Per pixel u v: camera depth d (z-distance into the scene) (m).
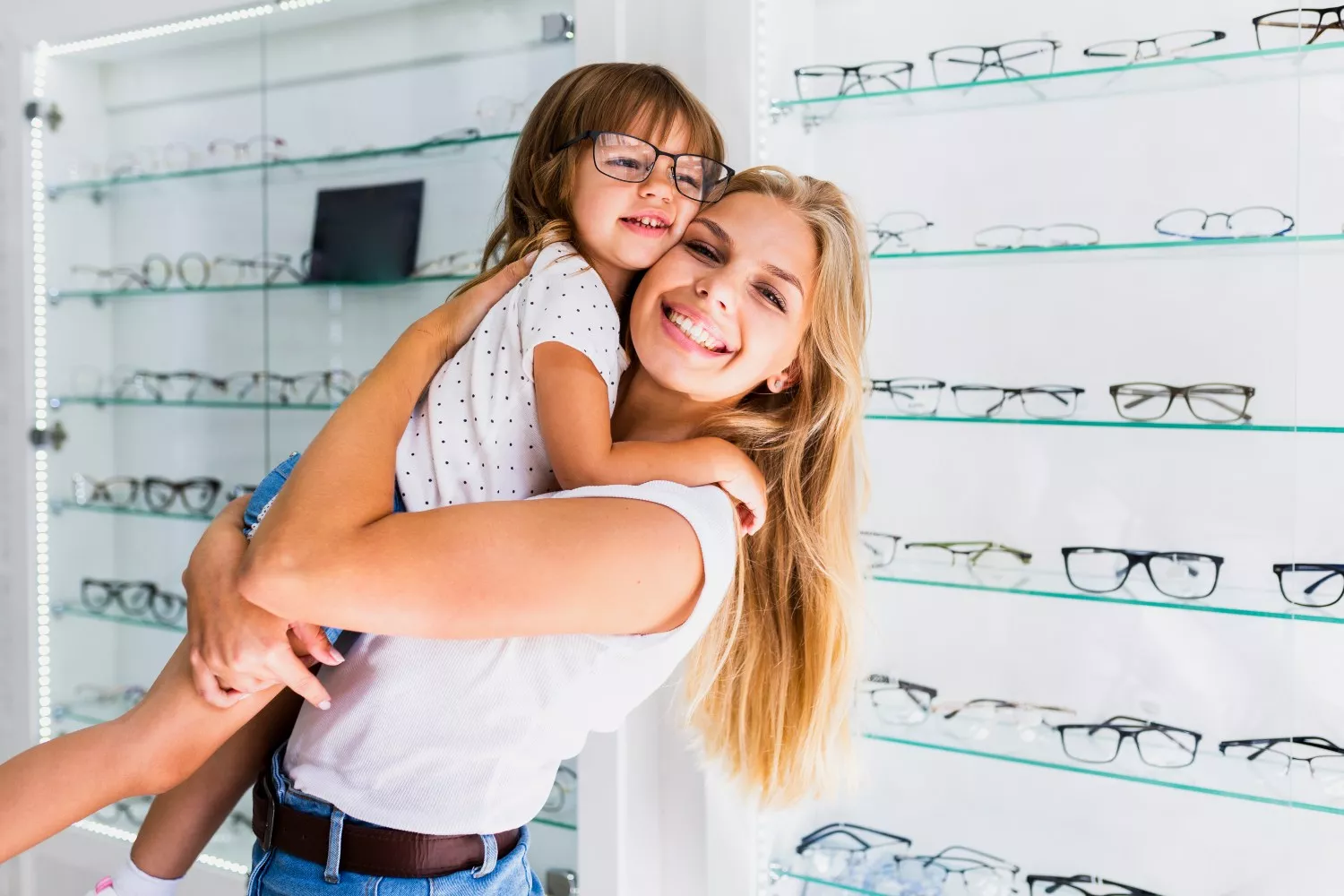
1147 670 1.73
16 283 2.53
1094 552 1.72
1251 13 1.58
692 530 0.90
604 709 1.00
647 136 1.15
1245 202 1.62
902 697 1.89
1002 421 1.74
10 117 2.52
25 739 2.54
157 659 2.68
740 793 1.49
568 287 1.04
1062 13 1.71
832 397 1.22
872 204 1.89
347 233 2.33
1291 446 1.61
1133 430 1.72
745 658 1.35
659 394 1.20
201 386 2.58
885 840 1.91
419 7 2.22
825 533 1.27
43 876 2.50
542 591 0.81
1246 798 1.50
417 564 0.80
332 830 0.94
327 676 1.02
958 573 1.81
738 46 1.66
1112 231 1.72
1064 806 1.79
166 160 2.59
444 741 0.94
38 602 2.54
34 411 2.54
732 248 1.11
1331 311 1.58
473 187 2.16
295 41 2.39
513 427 1.02
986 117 1.80
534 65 2.07
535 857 2.02
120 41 2.46
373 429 0.92
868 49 1.87
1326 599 1.57
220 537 0.99
